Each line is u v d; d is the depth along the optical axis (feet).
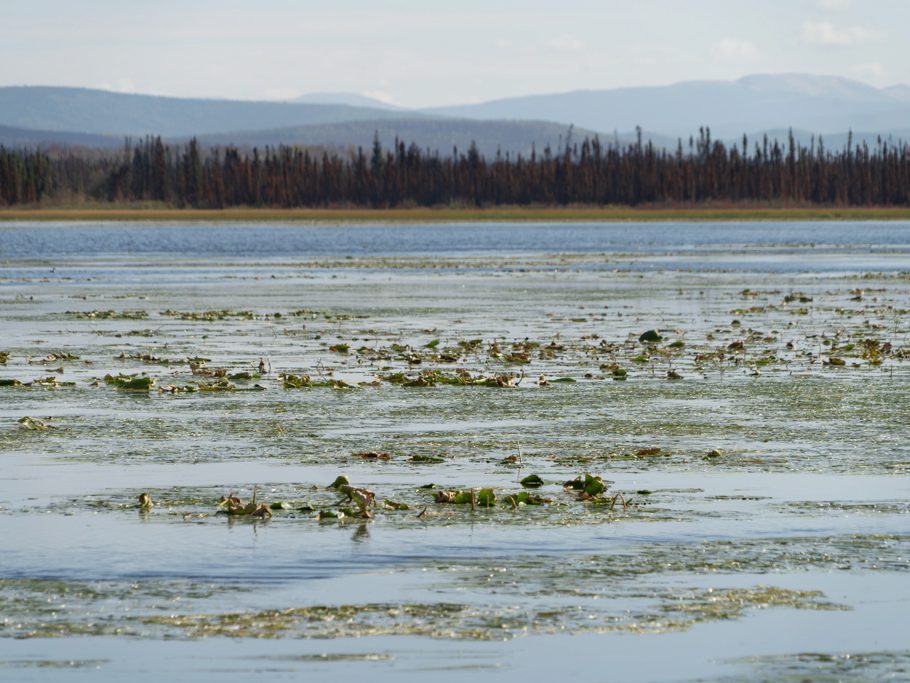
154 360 187.11
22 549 78.23
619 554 77.10
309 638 61.46
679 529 83.35
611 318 263.49
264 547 78.89
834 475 101.40
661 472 102.94
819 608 66.28
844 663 58.18
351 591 69.31
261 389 156.97
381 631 62.44
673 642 60.95
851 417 132.16
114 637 61.72
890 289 355.36
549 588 69.77
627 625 63.41
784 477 100.73
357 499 90.99
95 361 187.11
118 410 138.62
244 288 365.40
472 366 181.06
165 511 89.04
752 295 331.36
